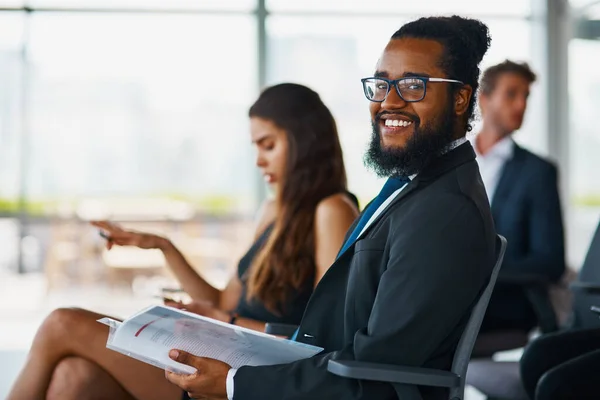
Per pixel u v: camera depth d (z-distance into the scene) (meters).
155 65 6.71
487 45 1.76
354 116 6.63
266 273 2.32
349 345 1.59
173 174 6.86
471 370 2.56
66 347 2.00
